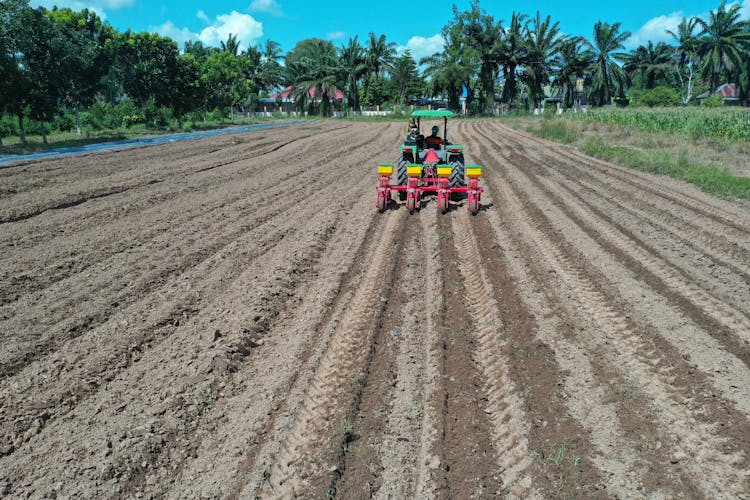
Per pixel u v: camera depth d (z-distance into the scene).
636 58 64.88
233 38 64.12
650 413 3.80
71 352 4.69
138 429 3.68
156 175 13.47
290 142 23.34
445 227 8.77
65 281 6.31
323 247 7.77
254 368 4.54
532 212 9.69
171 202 10.58
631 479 3.19
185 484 3.22
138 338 4.95
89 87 25.97
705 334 4.95
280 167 15.59
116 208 9.91
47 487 3.16
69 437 3.61
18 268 6.68
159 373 4.40
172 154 18.00
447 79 49.41
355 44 56.06
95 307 5.60
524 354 4.64
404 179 10.70
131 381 4.29
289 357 4.70
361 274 6.64
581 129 26.66
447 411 3.88
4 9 20.27
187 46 56.03
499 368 4.45
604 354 4.61
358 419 3.81
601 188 12.13
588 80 62.19
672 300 5.71
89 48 24.38
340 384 4.24
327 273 6.71
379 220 9.29
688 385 4.11
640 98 56.22
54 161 15.52
